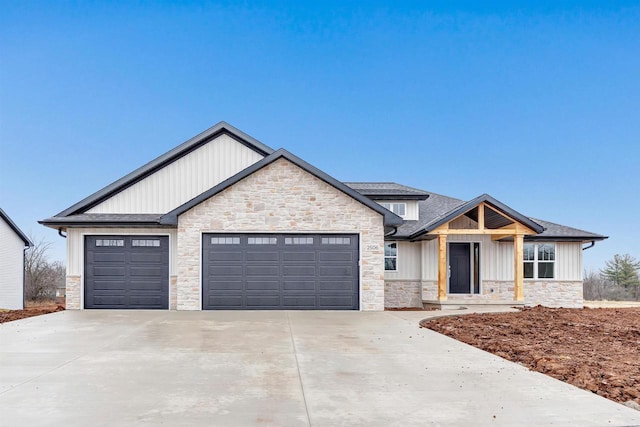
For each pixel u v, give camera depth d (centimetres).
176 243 1556
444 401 525
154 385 584
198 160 1686
